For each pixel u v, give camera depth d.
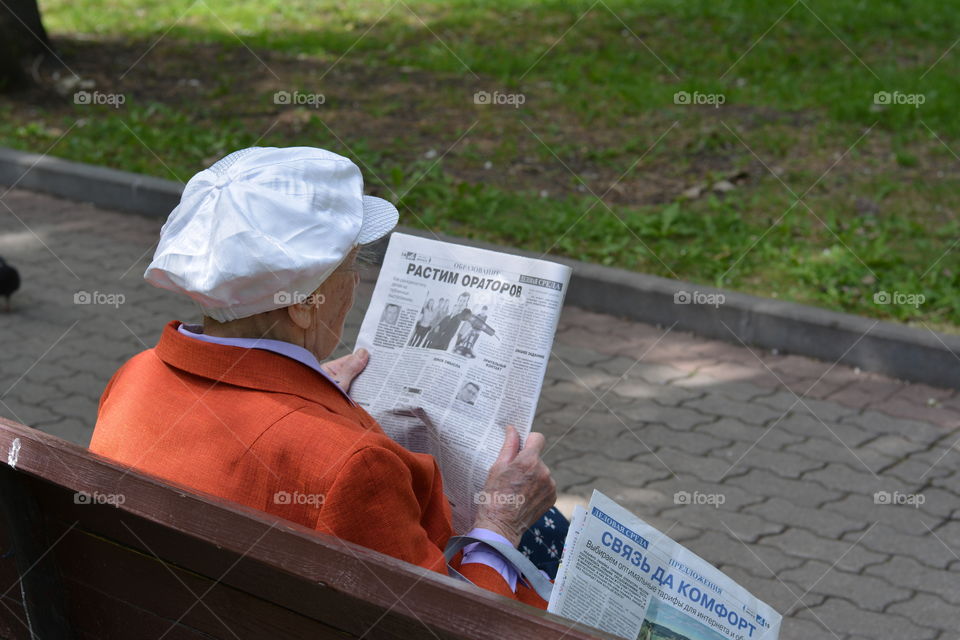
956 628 6.04
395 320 4.17
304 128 15.05
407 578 2.52
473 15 21.42
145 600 3.13
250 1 23.28
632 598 3.53
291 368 3.42
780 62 17.62
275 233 3.26
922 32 19.25
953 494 7.34
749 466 7.68
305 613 2.77
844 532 6.92
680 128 14.62
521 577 3.77
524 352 3.88
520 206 12.08
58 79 17.36
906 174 12.81
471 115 15.48
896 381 8.95
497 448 3.82
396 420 4.00
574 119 15.20
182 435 3.31
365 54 19.02
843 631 6.01
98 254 11.68
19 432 3.08
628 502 7.23
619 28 19.98
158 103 16.27
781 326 9.40
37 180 13.68
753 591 6.35
